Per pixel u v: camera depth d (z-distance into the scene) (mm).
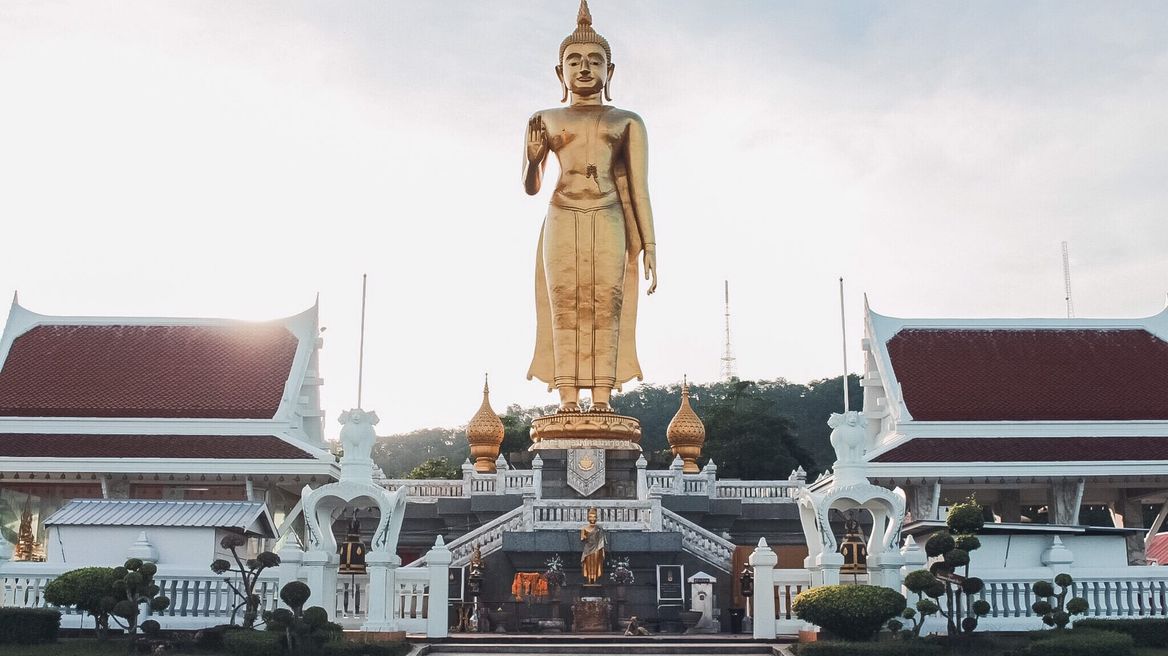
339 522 47344
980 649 25812
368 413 30062
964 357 50375
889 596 26328
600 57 52406
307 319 51031
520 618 35969
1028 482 46562
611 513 40688
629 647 27734
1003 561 29094
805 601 26906
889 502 29625
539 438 49969
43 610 26203
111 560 28562
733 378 112312
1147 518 65875
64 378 48500
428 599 29031
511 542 38844
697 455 56312
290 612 25141
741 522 47719
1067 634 25344
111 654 24578
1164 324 51938
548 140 51812
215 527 28719
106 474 44438
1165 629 26562
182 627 27172
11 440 45750
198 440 46094
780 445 88438
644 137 51719
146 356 49625
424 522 48281
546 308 52312
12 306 51125
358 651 24609
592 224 51031
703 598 35438
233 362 49375
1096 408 48062
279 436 46375
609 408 50625
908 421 47250
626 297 51969
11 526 47781
